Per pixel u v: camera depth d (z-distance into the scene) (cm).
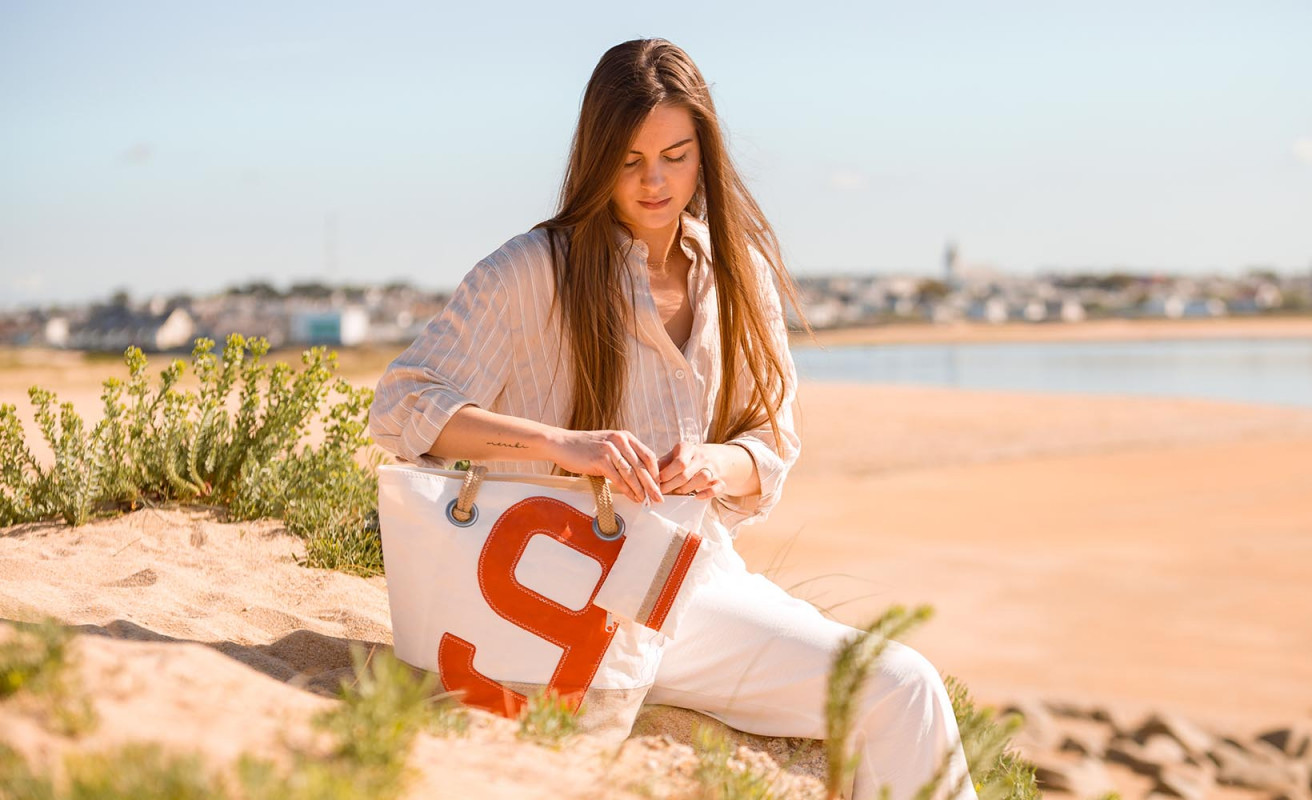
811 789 242
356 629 316
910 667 249
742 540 1652
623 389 276
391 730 166
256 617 312
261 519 416
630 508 253
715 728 268
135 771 131
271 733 166
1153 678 1143
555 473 278
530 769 191
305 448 439
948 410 3812
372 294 13900
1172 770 896
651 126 266
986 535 1820
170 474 420
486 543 244
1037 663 1183
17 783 127
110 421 423
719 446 279
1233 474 2519
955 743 247
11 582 323
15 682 156
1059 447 2922
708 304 291
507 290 270
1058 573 1584
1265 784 909
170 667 183
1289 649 1262
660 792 205
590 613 245
